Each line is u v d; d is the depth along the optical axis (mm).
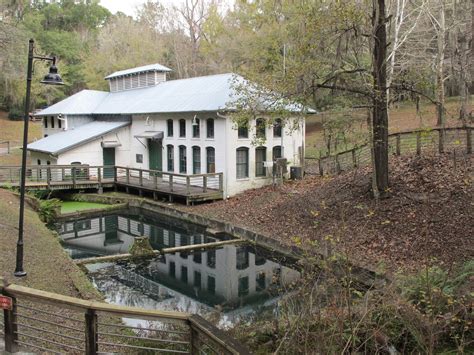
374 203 15445
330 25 14156
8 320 5879
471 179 14484
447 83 31453
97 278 14086
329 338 6289
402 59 26797
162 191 23781
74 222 22484
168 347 7512
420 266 11227
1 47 28172
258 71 18672
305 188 20500
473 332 6746
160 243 18656
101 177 28312
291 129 17062
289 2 19234
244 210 19984
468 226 12289
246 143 23109
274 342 7598
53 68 9391
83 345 7195
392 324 6867
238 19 35312
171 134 26469
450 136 19688
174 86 29672
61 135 31391
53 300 5504
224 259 16031
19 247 10109
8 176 27047
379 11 14398
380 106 14906
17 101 53594
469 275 8328
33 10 58812
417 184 15625
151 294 12836
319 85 14617
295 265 14344
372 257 12359
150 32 52531
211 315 10477
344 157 22156
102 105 34031
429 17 24812
